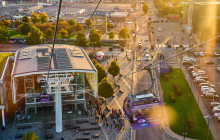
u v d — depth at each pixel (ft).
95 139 360.28
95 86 394.93
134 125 219.61
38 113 416.26
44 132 375.04
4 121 381.60
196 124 394.93
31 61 415.03
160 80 550.36
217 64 640.17
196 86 521.24
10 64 476.95
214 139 360.69
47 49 472.03
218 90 508.53
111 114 411.34
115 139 360.69
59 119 370.53
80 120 401.49
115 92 490.49
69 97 431.02
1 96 379.96
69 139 359.87
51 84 387.14
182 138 362.53
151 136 368.27
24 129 381.40
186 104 452.76
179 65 634.84
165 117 412.57
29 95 409.28
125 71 594.24
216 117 406.82
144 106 217.56
